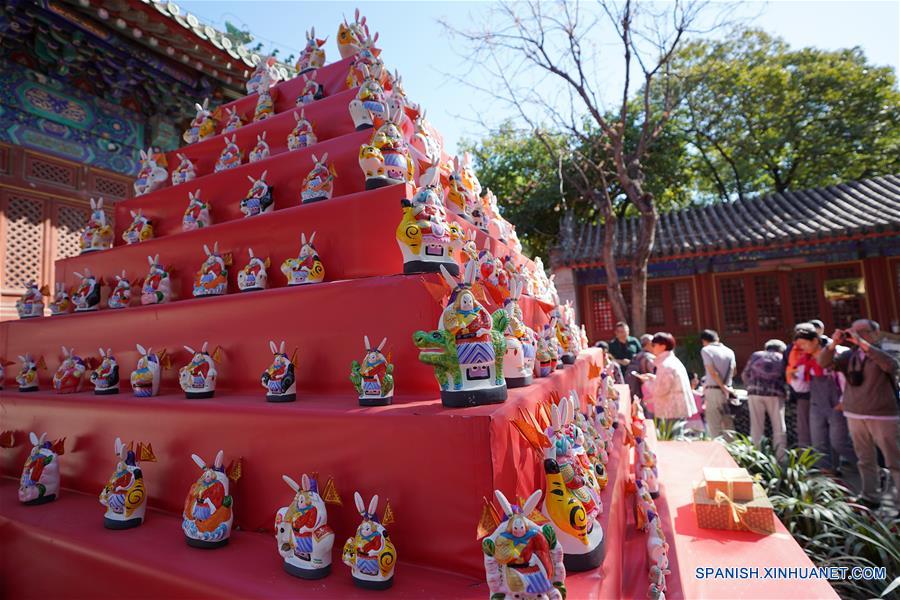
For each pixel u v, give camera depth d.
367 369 2.08
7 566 2.56
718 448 5.55
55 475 2.89
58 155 6.11
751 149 19.55
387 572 1.66
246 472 2.26
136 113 6.93
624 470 3.26
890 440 5.20
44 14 5.25
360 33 4.34
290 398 2.39
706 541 3.28
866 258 12.80
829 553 3.76
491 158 20.64
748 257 13.67
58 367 3.71
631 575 2.49
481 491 1.66
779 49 18.81
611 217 12.14
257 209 3.26
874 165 19.02
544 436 1.86
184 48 6.10
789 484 4.75
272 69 4.97
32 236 5.88
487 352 1.90
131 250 3.85
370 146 2.77
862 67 17.92
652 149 18.25
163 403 2.60
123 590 2.04
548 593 1.42
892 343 5.67
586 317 15.45
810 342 6.67
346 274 2.72
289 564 1.81
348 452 1.96
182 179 4.22
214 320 2.92
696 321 14.62
